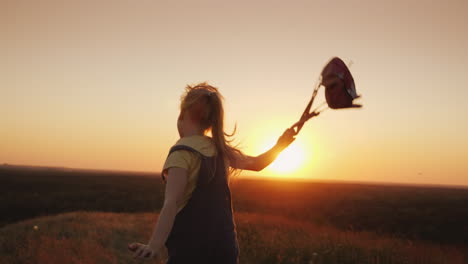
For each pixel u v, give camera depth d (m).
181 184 1.68
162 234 1.57
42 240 7.84
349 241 10.34
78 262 6.61
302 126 2.13
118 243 8.80
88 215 12.95
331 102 1.97
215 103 1.89
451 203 59.56
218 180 1.82
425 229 27.73
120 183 81.00
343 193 78.44
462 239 23.62
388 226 28.83
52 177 102.56
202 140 1.84
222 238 1.75
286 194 61.88
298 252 8.05
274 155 2.12
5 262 6.60
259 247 8.55
